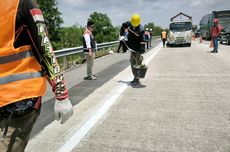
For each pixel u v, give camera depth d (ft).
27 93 7.13
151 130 16.76
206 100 23.41
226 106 21.56
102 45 72.38
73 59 53.78
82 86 29.99
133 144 14.82
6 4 6.89
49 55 7.26
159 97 24.70
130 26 29.22
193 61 51.72
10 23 6.89
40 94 7.39
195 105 21.97
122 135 16.05
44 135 16.02
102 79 34.24
